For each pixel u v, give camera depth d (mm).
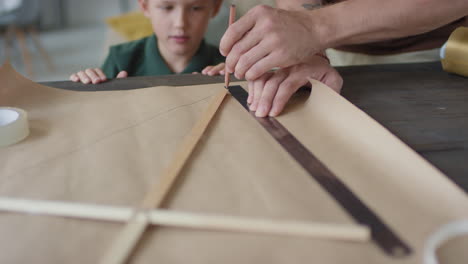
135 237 282
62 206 313
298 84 536
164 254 279
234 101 544
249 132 453
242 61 519
